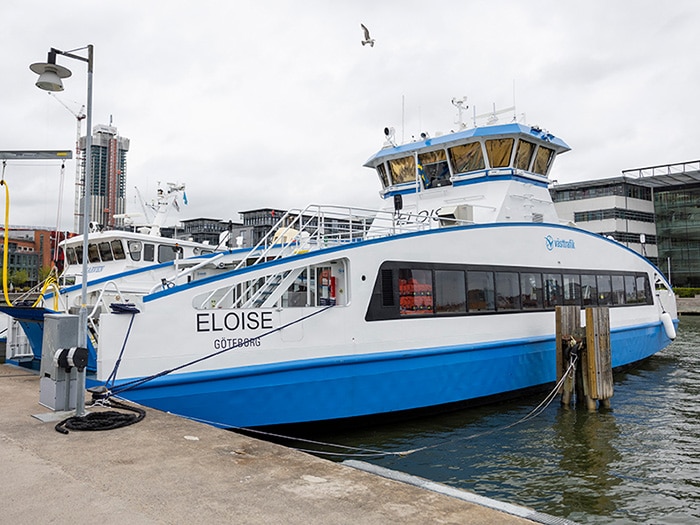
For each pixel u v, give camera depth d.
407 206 14.61
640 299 16.52
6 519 3.68
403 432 9.90
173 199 18.11
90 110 6.71
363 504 3.96
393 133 14.96
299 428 8.80
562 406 11.73
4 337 11.99
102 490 4.20
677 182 55.34
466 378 10.69
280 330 8.52
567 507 6.96
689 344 24.91
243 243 17.17
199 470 4.67
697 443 9.52
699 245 55.19
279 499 4.04
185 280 13.55
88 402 7.16
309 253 8.91
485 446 9.25
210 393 7.89
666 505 7.03
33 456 5.02
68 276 15.96
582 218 55.53
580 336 11.80
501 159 13.45
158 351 7.60
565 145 14.68
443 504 3.98
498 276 11.52
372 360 9.34
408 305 9.91
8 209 7.90
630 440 9.66
